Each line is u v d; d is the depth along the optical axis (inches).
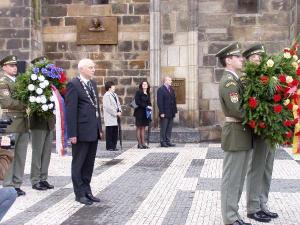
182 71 705.0
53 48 753.6
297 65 264.2
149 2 738.2
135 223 278.4
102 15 746.2
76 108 326.0
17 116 355.3
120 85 746.2
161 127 647.8
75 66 751.1
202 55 709.9
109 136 615.2
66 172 455.8
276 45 703.7
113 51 746.2
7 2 702.5
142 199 339.0
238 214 270.5
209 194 350.9
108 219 287.7
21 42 702.5
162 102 641.0
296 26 650.8
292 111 259.1
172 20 705.6
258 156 278.8
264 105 252.8
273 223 275.1
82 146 329.1
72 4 749.3
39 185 378.0
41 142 374.9
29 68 368.5
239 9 709.3
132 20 741.9
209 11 709.3
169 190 366.9
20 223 280.2
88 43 746.8
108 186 385.7
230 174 262.8
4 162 202.2
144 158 539.2
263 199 289.4
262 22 705.6
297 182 393.7
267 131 257.4
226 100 257.1
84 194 331.9
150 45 706.8
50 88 363.3
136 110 634.2
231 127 261.9
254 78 257.8
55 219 288.8
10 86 357.4
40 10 746.8
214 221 280.2
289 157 534.6
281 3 703.1
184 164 492.7
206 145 665.6
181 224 275.1
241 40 706.8
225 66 267.0
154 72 703.7
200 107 709.9
